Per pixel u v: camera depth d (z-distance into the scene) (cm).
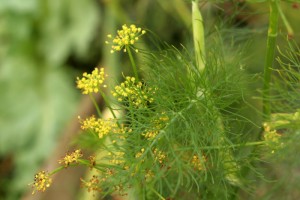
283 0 27
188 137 26
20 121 59
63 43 60
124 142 26
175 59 28
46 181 25
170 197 27
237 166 27
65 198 43
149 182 26
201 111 26
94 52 59
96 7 59
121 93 25
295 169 31
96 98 46
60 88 60
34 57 61
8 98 60
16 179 57
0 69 61
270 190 31
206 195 28
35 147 58
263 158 28
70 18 60
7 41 61
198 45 28
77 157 25
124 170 25
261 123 28
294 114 28
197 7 29
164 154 25
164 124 26
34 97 60
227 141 26
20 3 60
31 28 61
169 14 48
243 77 29
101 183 25
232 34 32
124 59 48
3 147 59
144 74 27
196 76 27
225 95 27
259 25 34
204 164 26
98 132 26
